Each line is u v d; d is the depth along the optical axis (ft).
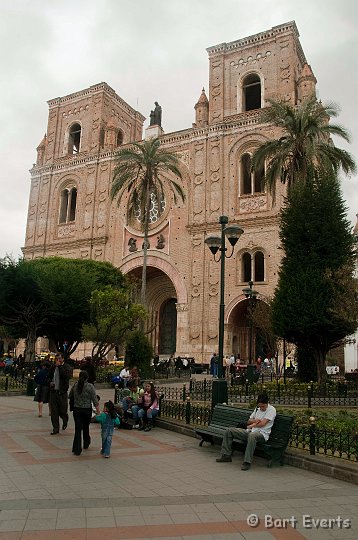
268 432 34.81
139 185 138.21
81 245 185.57
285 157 99.04
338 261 84.43
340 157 99.71
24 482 27.96
